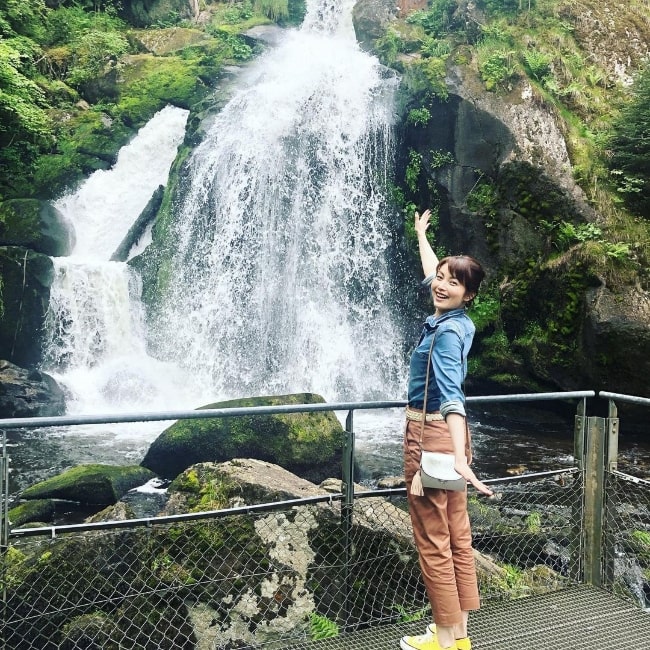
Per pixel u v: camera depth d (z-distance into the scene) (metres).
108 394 14.62
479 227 14.41
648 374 11.71
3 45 17.48
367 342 15.88
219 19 24.42
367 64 17.88
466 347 3.35
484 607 4.32
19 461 10.18
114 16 23.73
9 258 14.92
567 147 14.05
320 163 16.61
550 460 10.76
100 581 4.29
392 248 15.95
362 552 4.31
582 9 16.64
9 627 4.10
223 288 16.48
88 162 18.61
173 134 19.33
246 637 4.16
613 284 12.11
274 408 3.71
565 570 4.76
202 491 5.61
